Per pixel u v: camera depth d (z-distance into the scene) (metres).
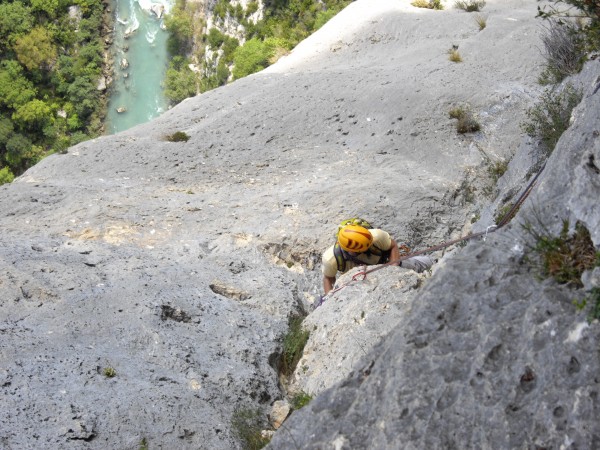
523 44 17.59
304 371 5.66
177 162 13.44
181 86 47.81
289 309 7.04
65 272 6.84
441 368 3.27
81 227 9.88
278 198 11.10
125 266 7.44
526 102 14.85
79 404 4.64
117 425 4.54
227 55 45.34
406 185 11.89
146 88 50.44
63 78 50.50
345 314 5.74
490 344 3.23
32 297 6.24
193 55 49.09
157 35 50.44
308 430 3.50
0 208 10.67
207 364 5.51
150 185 12.40
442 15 21.53
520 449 2.89
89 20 51.09
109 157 13.60
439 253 10.52
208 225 10.20
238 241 9.48
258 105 15.72
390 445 3.11
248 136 14.62
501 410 3.01
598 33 8.41
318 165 13.35
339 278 6.31
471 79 16.16
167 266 7.78
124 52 51.12
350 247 5.83
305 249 9.66
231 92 17.36
